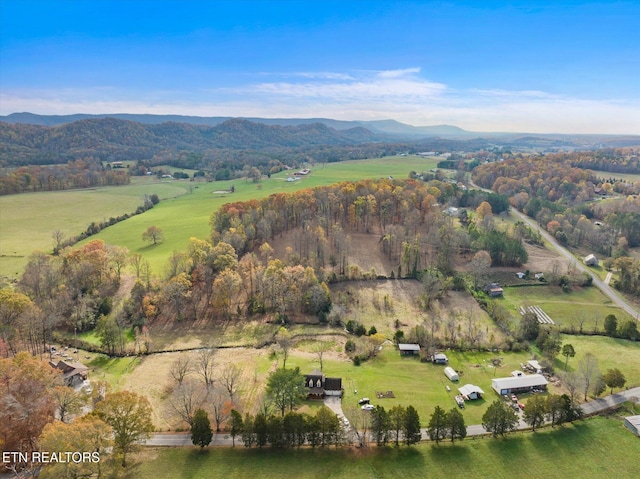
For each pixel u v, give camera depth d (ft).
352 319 361.30
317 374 259.80
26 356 221.05
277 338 309.63
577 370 275.18
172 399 228.63
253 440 208.64
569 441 219.00
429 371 287.07
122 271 433.07
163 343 321.93
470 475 195.11
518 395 259.19
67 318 342.85
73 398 207.51
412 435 212.64
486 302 401.49
